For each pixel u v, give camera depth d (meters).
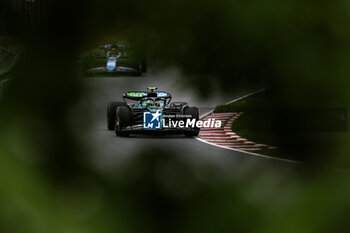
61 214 4.71
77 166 5.27
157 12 5.39
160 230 4.96
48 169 5.12
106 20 5.36
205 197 5.17
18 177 4.87
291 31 5.37
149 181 5.34
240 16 5.45
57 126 5.54
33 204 4.71
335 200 4.86
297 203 4.93
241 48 5.50
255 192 5.17
